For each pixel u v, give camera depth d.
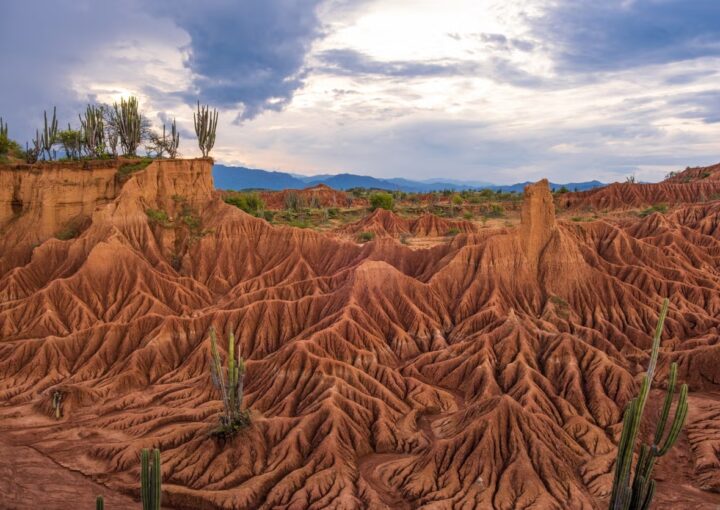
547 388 56.34
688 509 40.75
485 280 76.94
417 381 59.81
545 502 40.03
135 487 43.69
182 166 96.44
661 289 79.00
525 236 79.62
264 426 49.00
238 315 71.38
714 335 66.38
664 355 62.91
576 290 76.56
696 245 106.75
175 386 61.62
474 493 41.41
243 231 92.88
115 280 79.44
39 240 89.25
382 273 75.69
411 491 42.62
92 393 59.22
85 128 103.81
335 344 62.84
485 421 45.94
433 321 72.38
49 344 65.88
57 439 51.62
